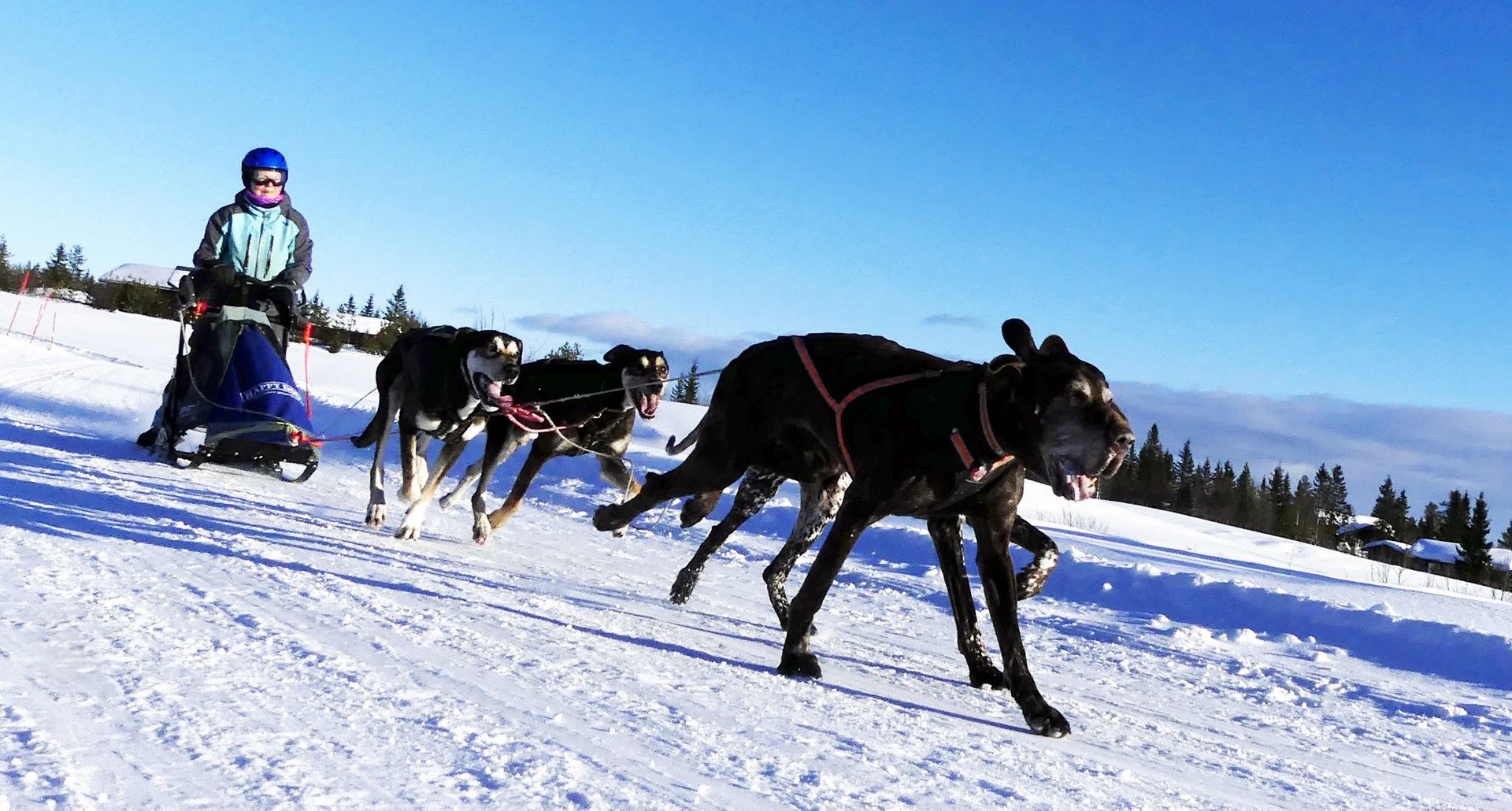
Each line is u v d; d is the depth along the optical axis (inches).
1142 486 2918.3
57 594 186.2
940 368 204.4
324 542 303.1
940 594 340.5
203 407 441.7
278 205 462.0
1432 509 3314.5
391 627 190.5
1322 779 170.2
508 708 147.1
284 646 167.3
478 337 338.6
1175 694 231.8
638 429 928.3
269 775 111.0
